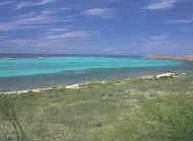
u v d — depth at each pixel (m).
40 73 54.88
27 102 17.55
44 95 21.08
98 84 29.50
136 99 17.52
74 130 10.38
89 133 9.91
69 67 79.06
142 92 20.83
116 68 76.75
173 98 17.00
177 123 10.68
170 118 11.55
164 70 66.12
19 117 12.80
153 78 35.25
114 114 13.07
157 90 21.64
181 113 12.39
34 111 14.34
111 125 11.00
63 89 25.25
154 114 12.54
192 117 11.55
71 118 12.45
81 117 12.57
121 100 17.27
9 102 17.31
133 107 14.70
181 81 28.89
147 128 10.18
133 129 10.16
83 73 55.41
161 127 10.23
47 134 9.88
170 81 29.34
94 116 12.72
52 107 15.48
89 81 37.03
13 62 98.75
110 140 9.02
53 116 12.98
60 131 10.21
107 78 42.53
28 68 70.88
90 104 16.06
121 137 9.27
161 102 15.78
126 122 11.35
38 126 11.04
